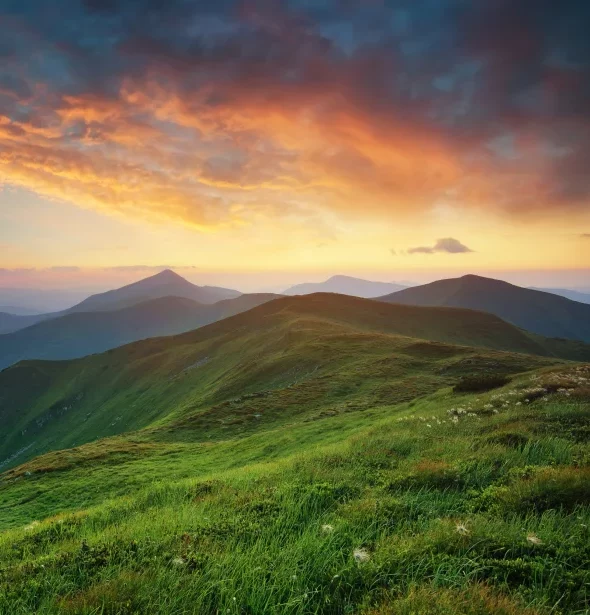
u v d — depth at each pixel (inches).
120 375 6914.4
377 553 235.0
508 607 173.3
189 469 1155.9
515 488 330.3
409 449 582.6
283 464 642.2
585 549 226.8
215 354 5649.6
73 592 229.1
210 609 205.9
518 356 2258.9
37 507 1081.4
